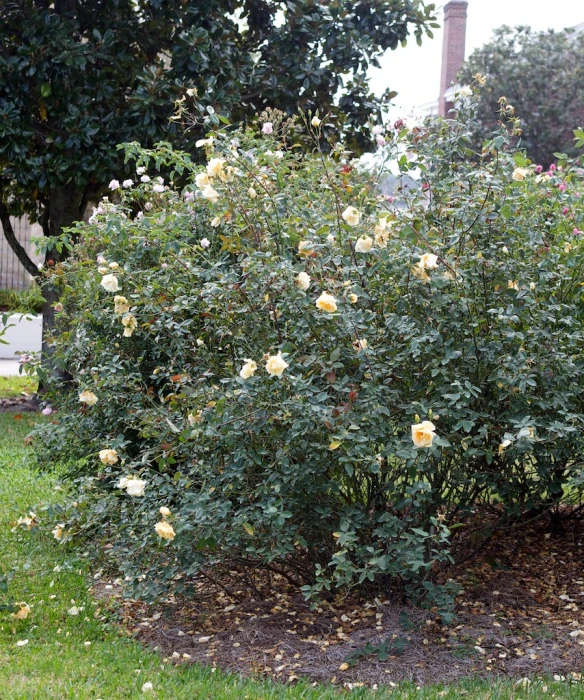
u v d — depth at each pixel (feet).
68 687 10.05
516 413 12.01
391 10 30.63
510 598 13.16
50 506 12.37
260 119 17.87
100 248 18.57
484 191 12.71
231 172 12.57
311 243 11.85
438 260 11.77
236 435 11.27
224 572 13.20
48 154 27.48
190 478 12.10
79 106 27.14
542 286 12.48
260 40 31.96
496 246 12.69
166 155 17.72
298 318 11.82
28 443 16.62
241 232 13.48
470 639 11.56
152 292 13.69
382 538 11.68
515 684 10.32
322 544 12.55
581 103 83.41
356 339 11.43
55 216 31.71
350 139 31.99
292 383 10.79
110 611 12.98
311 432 11.12
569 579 14.06
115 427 15.20
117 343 15.84
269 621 12.26
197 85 27.61
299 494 11.68
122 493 12.23
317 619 12.28
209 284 12.42
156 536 11.34
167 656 11.43
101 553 12.46
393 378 12.24
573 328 12.98
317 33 29.50
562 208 14.64
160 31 30.48
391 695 9.96
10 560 14.67
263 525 11.53
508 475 12.61
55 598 13.25
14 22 28.35
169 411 12.91
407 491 11.36
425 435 10.02
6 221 33.19
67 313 18.56
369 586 12.73
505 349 12.19
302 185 15.51
